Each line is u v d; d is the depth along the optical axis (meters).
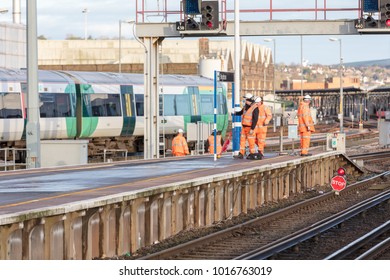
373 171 102.06
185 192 50.81
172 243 47.41
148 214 46.22
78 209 37.53
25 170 62.53
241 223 55.12
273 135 198.00
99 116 106.75
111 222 42.47
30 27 66.44
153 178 53.47
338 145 93.06
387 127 157.25
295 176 76.69
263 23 87.56
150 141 90.75
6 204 38.25
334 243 48.12
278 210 60.75
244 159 76.19
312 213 62.53
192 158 80.38
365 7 83.88
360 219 59.12
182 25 83.12
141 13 88.69
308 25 87.19
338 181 70.25
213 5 81.31
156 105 90.50
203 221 54.41
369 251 41.50
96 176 55.81
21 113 94.38
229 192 58.91
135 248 44.53
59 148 77.75
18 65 154.62
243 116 75.62
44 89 97.62
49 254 36.50
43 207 36.19
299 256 43.50
